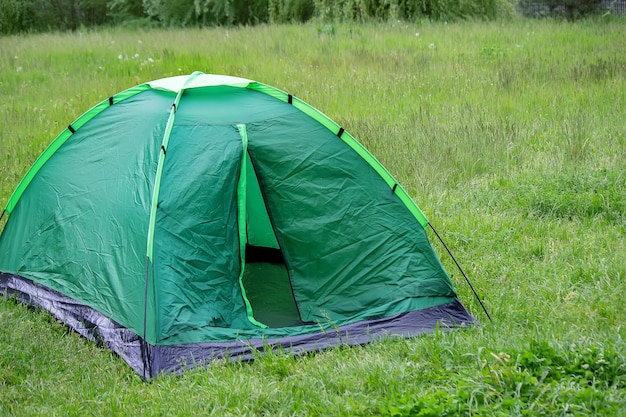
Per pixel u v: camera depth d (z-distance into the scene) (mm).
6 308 5367
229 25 24875
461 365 4148
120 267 4840
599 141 8422
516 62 13109
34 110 10578
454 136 8773
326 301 5043
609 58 12789
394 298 4980
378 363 4238
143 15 28969
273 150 5180
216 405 3936
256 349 4570
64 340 4836
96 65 14164
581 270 5574
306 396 3980
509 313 4996
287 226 5148
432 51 14461
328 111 10398
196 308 4695
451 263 5922
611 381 3803
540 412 3490
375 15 20375
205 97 5461
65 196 5523
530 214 6797
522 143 8633
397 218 5172
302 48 15094
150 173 4992
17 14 27953
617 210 6719
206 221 4938
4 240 5855
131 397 4059
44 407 4039
